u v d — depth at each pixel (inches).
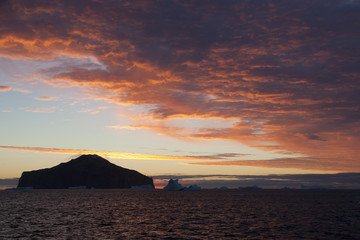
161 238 1608.0
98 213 2938.0
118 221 2289.6
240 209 3454.7
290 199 5792.3
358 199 5831.7
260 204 4333.2
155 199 5915.4
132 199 5925.2
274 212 3068.4
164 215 2765.7
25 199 5816.9
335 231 1852.9
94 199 5876.0
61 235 1665.8
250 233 1764.3
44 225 2047.2
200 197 6894.7
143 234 1718.8
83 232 1769.2
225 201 5137.8
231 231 1830.7
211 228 1948.8
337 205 4133.9
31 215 2714.1
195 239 1587.1
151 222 2236.7
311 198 6225.4
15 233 1721.2
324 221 2324.1
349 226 2065.7
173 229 1905.8
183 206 3951.8
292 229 1916.8
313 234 1742.1
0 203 4500.5
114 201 5172.2
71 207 3730.3
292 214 2864.2
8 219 2383.1
